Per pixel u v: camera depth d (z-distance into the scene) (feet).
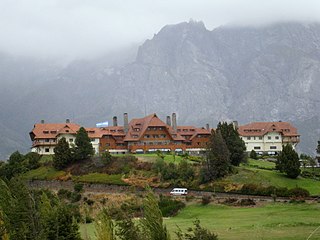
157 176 400.26
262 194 341.62
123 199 366.63
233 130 435.12
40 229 172.86
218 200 339.57
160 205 334.03
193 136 567.59
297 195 326.24
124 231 131.75
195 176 391.86
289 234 198.18
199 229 135.64
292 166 379.76
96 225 130.72
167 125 566.77
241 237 196.34
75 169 436.76
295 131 613.52
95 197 382.83
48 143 529.45
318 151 519.19
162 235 123.65
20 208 180.24
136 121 569.64
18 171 444.55
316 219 235.20
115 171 421.18
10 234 151.74
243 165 439.22
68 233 176.14
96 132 545.44
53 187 420.77
